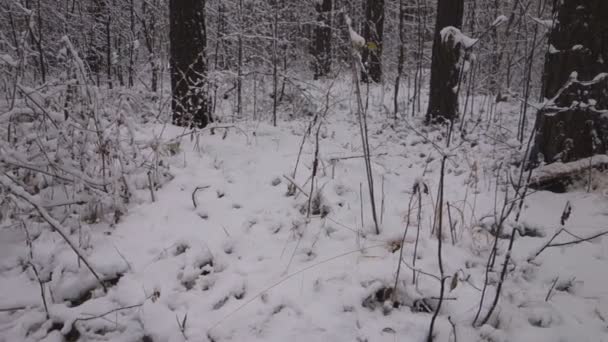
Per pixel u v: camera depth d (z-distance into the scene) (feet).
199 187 10.81
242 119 19.62
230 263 8.94
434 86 21.20
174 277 8.54
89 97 10.67
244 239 9.66
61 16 27.40
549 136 12.43
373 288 7.93
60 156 10.54
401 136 19.57
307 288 8.09
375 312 7.68
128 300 8.04
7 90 11.30
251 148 15.21
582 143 11.87
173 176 12.38
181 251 9.33
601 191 11.20
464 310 7.61
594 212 10.47
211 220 10.37
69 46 10.39
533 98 29.66
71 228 9.96
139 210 10.77
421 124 21.85
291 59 32.86
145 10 31.96
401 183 13.23
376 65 31.96
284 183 12.42
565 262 8.82
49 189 11.11
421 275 8.38
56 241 9.56
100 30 32.96
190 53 16.40
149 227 10.10
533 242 9.58
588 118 11.62
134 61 31.07
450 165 14.67
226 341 7.09
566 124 11.94
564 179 11.69
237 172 13.07
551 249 9.26
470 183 12.96
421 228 10.11
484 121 21.72
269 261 8.94
